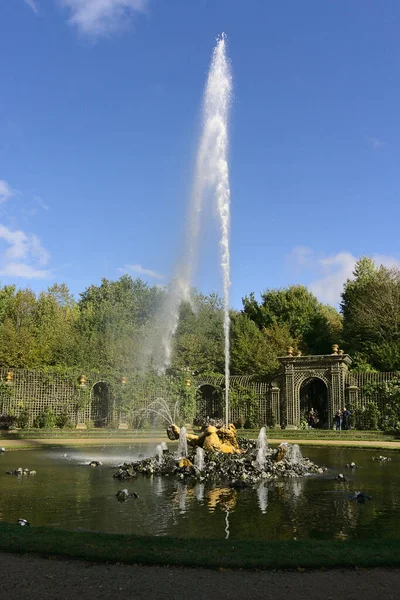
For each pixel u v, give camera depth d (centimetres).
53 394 3706
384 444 2748
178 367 4619
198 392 4334
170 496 1154
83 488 1257
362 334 5062
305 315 6350
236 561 609
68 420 3672
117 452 2298
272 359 5106
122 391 3984
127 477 1425
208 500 1109
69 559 623
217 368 5325
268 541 707
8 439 2928
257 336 5656
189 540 703
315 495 1179
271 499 1124
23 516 940
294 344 5697
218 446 1686
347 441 3016
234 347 5428
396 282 5131
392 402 3569
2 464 1792
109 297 6975
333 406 3759
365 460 2003
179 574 576
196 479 1390
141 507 1028
